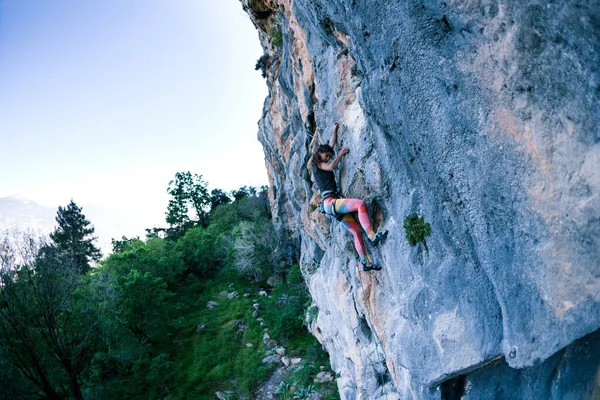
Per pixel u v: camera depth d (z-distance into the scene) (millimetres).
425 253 3822
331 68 5957
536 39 2324
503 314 2961
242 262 27516
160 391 16797
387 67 3381
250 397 15422
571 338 2490
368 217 4520
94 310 16859
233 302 25297
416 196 3861
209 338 21094
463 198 3084
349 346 8898
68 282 15922
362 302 6340
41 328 14555
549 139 2383
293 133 12156
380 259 4980
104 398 16109
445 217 3414
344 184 5398
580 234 2330
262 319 21766
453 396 3842
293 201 13961
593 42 2064
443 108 2994
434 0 2807
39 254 15508
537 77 2373
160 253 33281
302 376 15203
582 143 2223
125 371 17797
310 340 18469
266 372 16797
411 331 4039
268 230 28953
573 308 2451
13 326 13562
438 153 3148
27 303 14312
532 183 2537
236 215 41344
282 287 24359
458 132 2936
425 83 3070
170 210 53250
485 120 2725
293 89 9711
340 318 9109
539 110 2400
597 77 2090
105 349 17797
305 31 6926
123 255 27703
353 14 3637
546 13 2234
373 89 3705
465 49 2732
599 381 2711
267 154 21312
